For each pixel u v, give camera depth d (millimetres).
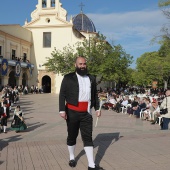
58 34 46656
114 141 6672
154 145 6215
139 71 55625
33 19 48531
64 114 4562
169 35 20953
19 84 41531
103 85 54281
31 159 5207
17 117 10781
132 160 5039
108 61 29734
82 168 4637
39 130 11250
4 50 38344
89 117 4656
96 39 32469
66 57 33062
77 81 4578
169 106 9148
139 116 16266
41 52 47188
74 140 4797
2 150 5906
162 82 50031
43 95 39344
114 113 18672
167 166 4664
